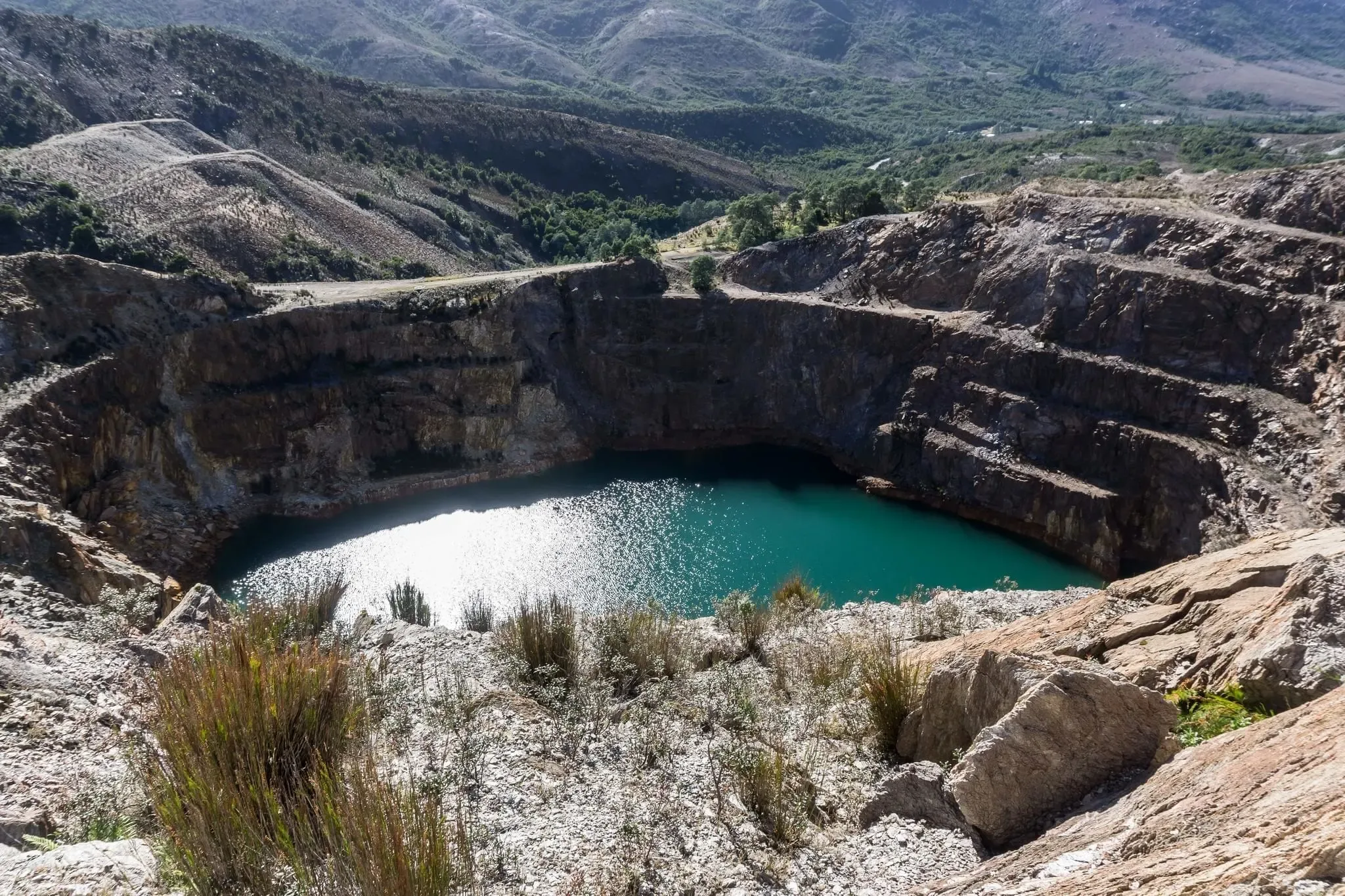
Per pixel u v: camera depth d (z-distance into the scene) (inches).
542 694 714.2
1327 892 205.6
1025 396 2321.6
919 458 2474.2
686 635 1021.8
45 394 1825.8
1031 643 767.7
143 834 426.6
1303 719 345.4
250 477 2244.1
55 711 594.6
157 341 2142.0
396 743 552.1
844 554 2081.7
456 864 390.0
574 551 2047.2
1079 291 2345.0
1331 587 504.4
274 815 368.8
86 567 1266.0
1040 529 2180.1
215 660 464.1
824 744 647.8
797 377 2817.4
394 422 2472.9
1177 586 756.0
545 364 2768.2
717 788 538.3
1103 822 374.3
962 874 390.3
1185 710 514.3
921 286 2731.3
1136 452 2079.2
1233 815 293.0
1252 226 2155.5
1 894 332.5
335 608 1135.6
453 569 1939.0
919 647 904.9
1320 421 1836.9
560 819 484.4
